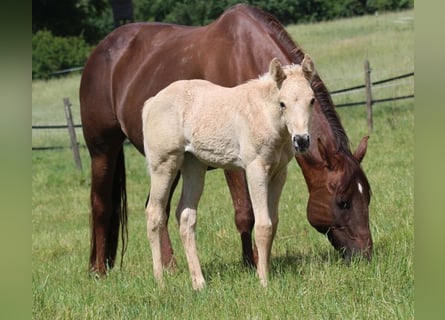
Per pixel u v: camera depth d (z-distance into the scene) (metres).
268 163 7.93
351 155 8.62
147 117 8.69
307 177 8.74
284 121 7.59
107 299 8.18
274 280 7.83
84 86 11.37
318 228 8.70
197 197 8.65
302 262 8.59
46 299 8.34
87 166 23.86
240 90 8.14
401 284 7.41
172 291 8.07
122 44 11.14
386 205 11.62
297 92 7.34
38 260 11.96
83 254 12.30
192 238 8.51
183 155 8.59
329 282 7.57
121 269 10.07
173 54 10.30
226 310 7.09
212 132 8.19
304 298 7.15
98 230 10.88
